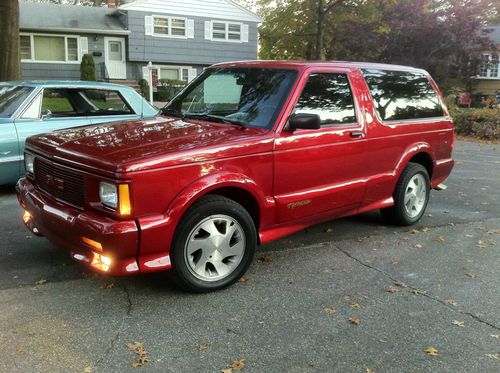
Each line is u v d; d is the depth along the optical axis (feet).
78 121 23.17
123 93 25.04
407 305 12.44
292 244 16.71
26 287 12.75
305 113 13.69
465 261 15.58
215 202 12.35
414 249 16.56
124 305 11.97
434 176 19.88
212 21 90.79
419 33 89.61
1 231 17.06
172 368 9.54
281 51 98.12
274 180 13.60
